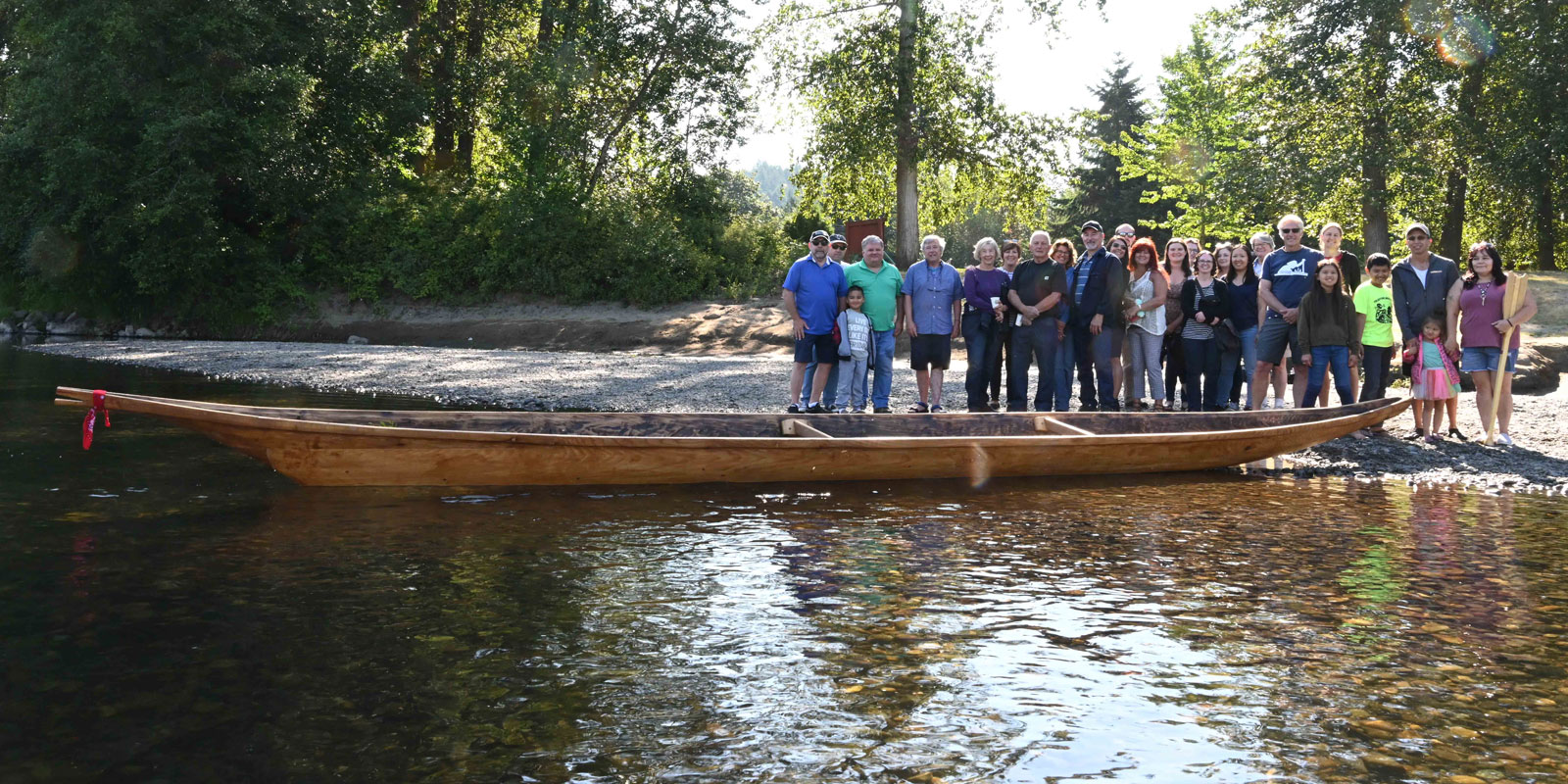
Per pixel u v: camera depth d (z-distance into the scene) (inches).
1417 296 376.8
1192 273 415.8
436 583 192.2
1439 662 154.8
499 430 306.3
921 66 1000.9
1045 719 133.1
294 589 186.7
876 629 168.7
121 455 330.0
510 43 1312.7
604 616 173.9
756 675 147.7
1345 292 377.1
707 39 1226.6
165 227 1071.6
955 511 266.8
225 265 1125.7
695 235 1222.9
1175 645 162.1
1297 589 194.2
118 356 824.3
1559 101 1083.3
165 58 1068.5
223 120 1050.1
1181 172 1822.1
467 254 1148.5
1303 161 1197.7
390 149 1243.8
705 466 291.7
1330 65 1191.6
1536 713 135.6
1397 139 1144.2
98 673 145.3
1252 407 399.5
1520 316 362.3
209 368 716.7
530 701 137.7
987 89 1018.7
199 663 149.4
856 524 248.4
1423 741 127.3
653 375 619.8
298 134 1146.0
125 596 181.2
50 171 1079.6
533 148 1194.0
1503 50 1111.0
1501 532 244.4
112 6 1032.8
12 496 265.3
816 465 298.5
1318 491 300.7
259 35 1091.3
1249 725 131.9
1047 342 402.3
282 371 686.5
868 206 1131.9
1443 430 395.2
